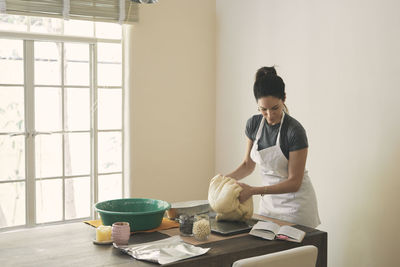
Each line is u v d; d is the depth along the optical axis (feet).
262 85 8.18
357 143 10.21
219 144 14.64
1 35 11.88
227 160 14.29
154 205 8.30
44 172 12.78
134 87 13.34
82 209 13.41
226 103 14.25
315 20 11.12
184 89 14.16
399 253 9.39
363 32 9.99
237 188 7.89
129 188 13.50
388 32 9.47
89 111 13.33
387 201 9.61
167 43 13.76
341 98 10.54
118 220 7.40
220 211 7.88
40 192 12.75
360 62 10.08
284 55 12.03
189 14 14.08
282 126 8.50
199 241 6.98
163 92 13.80
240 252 6.57
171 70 13.89
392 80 9.43
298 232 7.34
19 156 12.44
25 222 12.64
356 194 10.27
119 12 12.79
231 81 13.99
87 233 7.49
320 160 11.12
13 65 12.24
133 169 13.47
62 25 12.86
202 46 14.38
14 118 12.34
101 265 5.99
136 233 7.44
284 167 8.68
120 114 13.78
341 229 10.64
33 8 11.69
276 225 7.57
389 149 9.52
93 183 13.41
